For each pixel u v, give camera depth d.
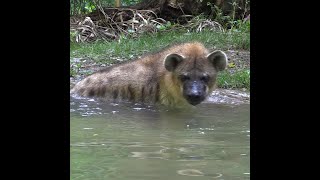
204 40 16.91
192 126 8.24
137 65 11.27
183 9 20.94
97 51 16.33
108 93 11.10
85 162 5.89
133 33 19.36
